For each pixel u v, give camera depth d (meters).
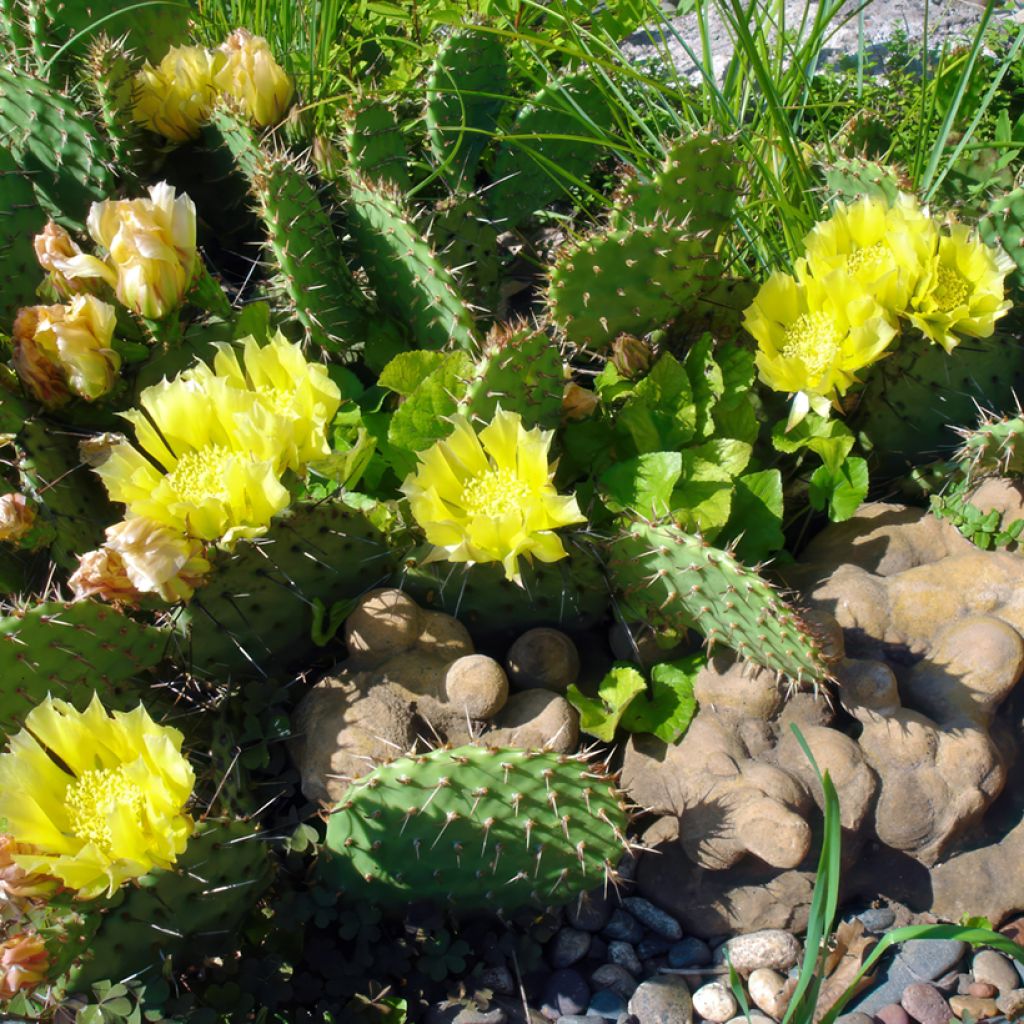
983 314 0.71
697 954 0.64
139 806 0.56
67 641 0.62
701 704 0.66
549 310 0.74
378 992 0.61
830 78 0.98
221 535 0.61
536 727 0.64
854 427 0.75
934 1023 0.61
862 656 0.68
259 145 0.77
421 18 0.97
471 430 0.64
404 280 0.74
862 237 0.73
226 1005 0.59
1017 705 0.68
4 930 0.59
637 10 0.94
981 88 0.94
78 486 0.69
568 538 0.65
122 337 0.71
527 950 0.63
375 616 0.65
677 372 0.71
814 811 0.64
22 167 0.76
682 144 0.71
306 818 0.64
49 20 0.84
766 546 0.70
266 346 0.68
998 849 0.65
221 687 0.66
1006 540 0.70
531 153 0.83
